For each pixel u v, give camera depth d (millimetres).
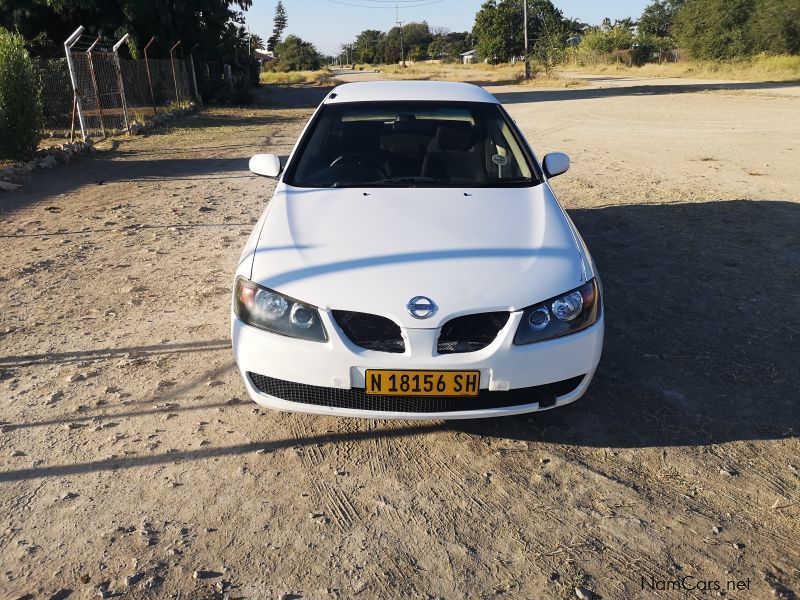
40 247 5883
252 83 40312
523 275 2768
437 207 3311
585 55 57250
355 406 2762
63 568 2223
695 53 44188
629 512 2527
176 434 3004
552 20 65375
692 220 6566
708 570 2244
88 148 11797
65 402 3262
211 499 2582
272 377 2781
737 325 4148
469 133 4059
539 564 2268
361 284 2711
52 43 20734
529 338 2682
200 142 13766
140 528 2416
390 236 3010
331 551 2320
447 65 79250
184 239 6141
